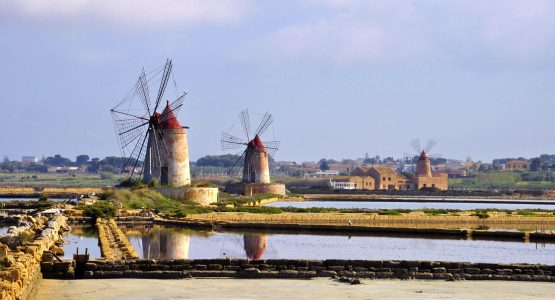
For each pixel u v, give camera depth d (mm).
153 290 53469
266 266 61344
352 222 133125
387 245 92688
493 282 59750
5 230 96188
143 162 168375
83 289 53406
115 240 81875
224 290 53969
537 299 52344
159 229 111688
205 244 90125
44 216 107812
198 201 162375
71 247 79688
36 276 53844
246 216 132750
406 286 57000
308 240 98062
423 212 149000
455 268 61938
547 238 103312
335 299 50938
